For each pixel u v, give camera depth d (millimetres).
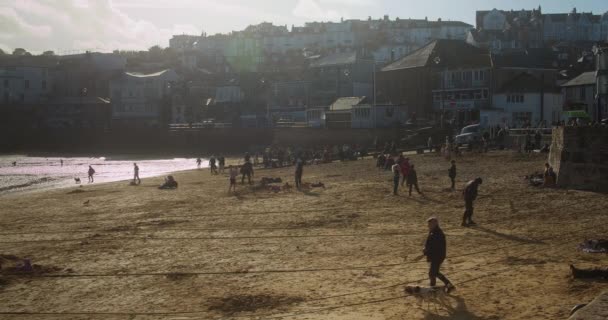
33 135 105812
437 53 83688
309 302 13008
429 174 38094
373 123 75750
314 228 22078
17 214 30031
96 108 114625
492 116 69812
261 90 123188
